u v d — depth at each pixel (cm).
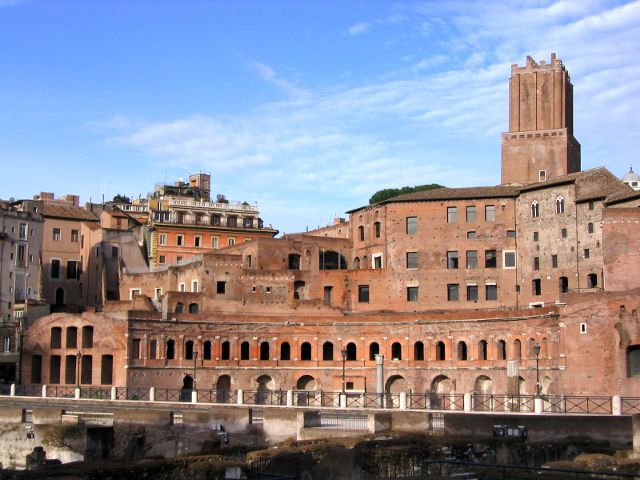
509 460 6341
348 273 14650
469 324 12888
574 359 11281
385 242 14638
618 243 12250
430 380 13100
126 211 19825
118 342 12612
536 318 12000
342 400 10169
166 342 13100
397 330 13450
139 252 16888
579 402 10600
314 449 5866
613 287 12212
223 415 7688
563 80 15238
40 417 8100
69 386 12288
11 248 15275
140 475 5466
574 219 13075
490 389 12575
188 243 18138
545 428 6756
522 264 13775
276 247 15100
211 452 6744
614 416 6650
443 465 5900
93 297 16412
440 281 14138
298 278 14675
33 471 5181
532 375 11944
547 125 15175
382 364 11938
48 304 14750
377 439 6438
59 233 16688
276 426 7594
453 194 14362
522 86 15388
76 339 12925
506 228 14012
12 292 15188
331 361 13712
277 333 13788
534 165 15088
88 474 5238
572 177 13300
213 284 14200
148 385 12738
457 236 14188
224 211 18862
